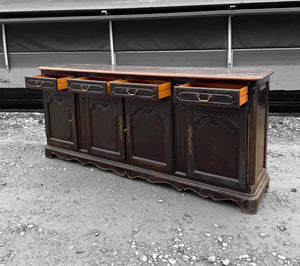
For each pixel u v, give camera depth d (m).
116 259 2.76
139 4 6.87
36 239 3.04
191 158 3.66
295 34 6.48
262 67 6.76
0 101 7.83
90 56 7.44
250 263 2.67
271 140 5.66
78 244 2.97
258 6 6.54
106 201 3.71
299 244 2.90
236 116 3.26
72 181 4.24
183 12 6.70
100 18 6.98
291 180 4.17
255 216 3.36
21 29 7.52
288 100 6.75
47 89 4.46
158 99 3.46
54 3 7.28
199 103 3.18
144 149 4.03
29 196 3.86
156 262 2.71
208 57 6.92
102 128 4.33
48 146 5.04
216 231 3.12
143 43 7.14
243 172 3.36
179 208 3.54
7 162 4.88
